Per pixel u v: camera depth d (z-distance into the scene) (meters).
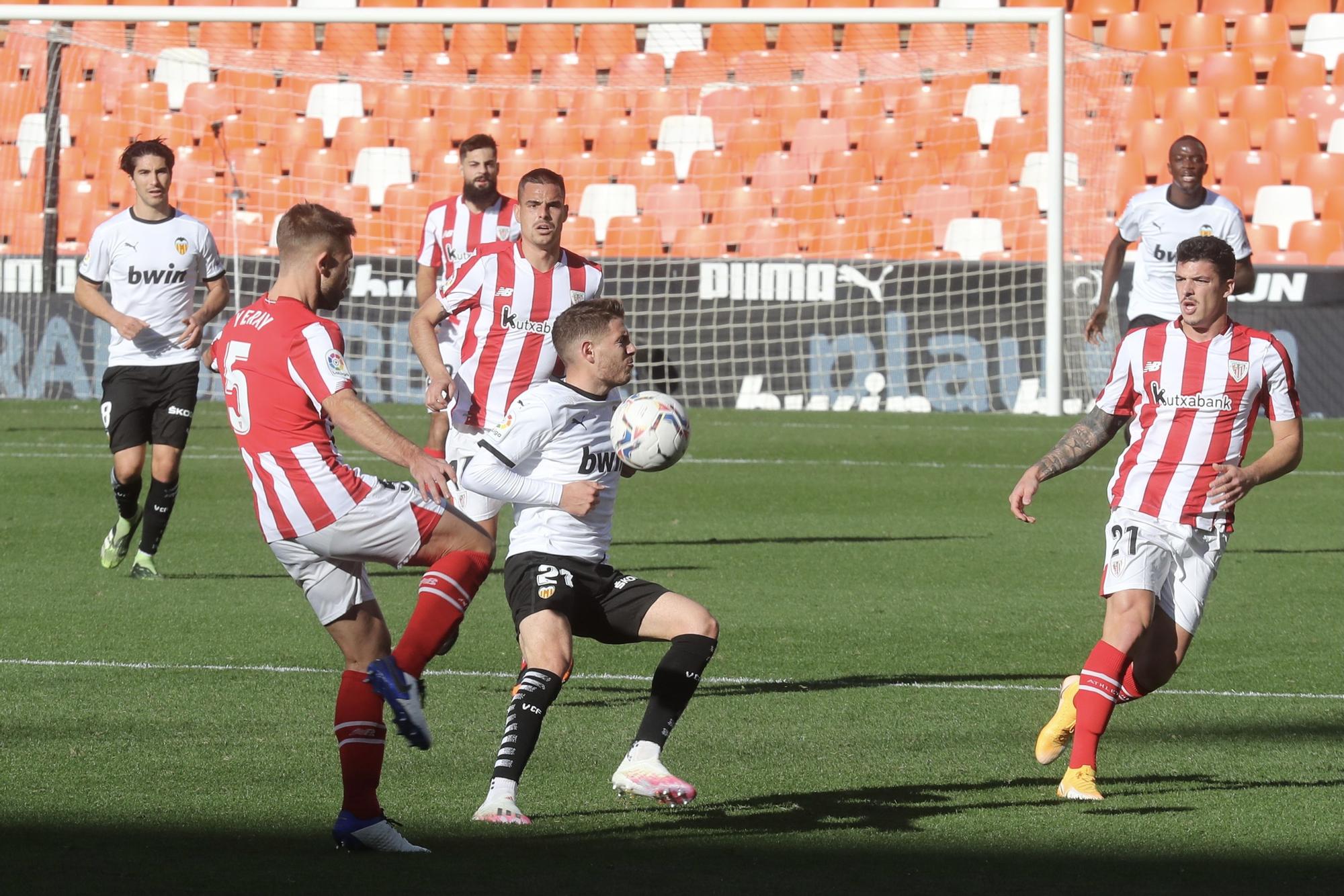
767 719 20.00
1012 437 53.06
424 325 23.56
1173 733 19.39
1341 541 35.56
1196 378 17.02
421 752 18.12
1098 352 61.62
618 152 73.12
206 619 26.27
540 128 73.69
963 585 30.06
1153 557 16.89
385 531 14.58
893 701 21.03
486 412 23.73
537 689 14.93
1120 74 69.06
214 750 17.91
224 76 75.31
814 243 68.62
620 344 15.99
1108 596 16.89
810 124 71.88
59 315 62.12
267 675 22.03
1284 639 25.25
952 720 19.97
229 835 14.61
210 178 72.31
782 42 75.06
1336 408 57.34
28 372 62.34
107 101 74.69
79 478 43.84
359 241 70.62
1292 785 16.95
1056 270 55.50
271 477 14.50
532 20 53.16
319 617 14.98
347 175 72.38
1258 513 39.56
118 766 17.19
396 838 14.12
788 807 15.96
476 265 23.61
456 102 74.62
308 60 76.25
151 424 30.38
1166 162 69.31
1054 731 16.97
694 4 75.88
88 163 73.06
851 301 59.94
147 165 30.09
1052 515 39.34
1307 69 71.31
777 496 42.22
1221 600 28.53
